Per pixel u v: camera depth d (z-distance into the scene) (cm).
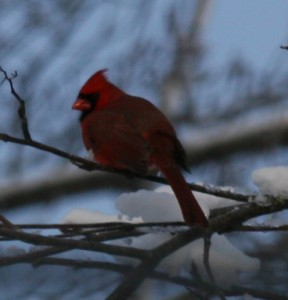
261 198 744
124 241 799
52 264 690
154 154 834
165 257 717
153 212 795
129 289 686
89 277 679
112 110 895
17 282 664
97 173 1204
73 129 1188
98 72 951
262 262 747
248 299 718
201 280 696
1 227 701
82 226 720
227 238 809
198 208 739
